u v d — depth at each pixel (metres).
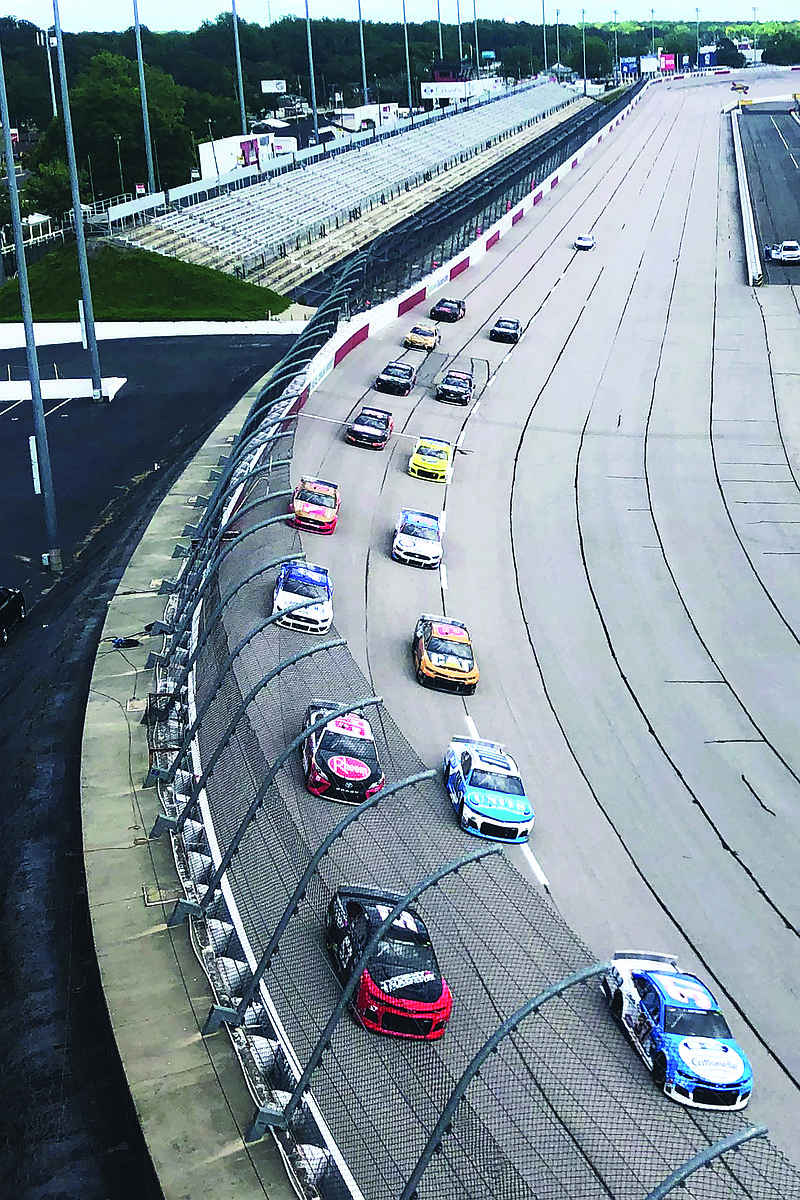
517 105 193.88
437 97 192.12
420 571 38.59
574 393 58.25
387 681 31.17
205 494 45.69
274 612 30.81
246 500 38.81
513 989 19.38
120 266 80.25
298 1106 17.30
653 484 47.84
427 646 31.56
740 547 42.41
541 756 28.83
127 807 25.66
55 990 21.20
